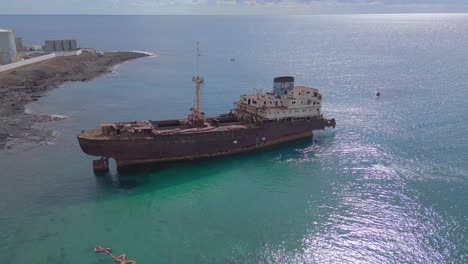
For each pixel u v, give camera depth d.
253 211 53.38
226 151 74.56
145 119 101.81
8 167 68.38
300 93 82.62
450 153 72.56
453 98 118.69
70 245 45.88
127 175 66.31
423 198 55.31
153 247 45.28
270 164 70.94
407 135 84.69
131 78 165.12
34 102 117.06
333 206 54.28
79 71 171.50
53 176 65.31
